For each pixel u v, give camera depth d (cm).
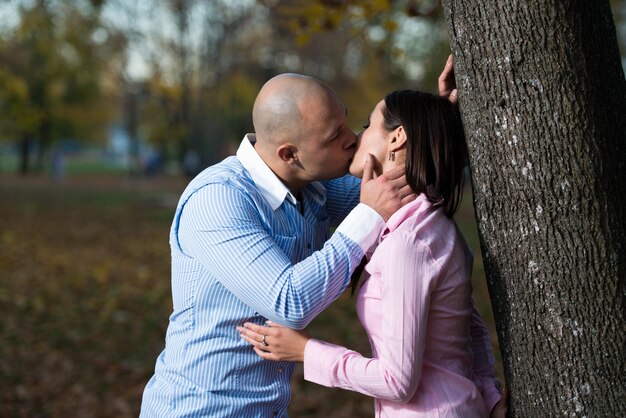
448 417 201
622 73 206
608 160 197
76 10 1866
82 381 566
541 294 200
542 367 203
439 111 215
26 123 2111
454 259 204
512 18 195
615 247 197
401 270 193
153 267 1076
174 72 2573
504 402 218
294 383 556
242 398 222
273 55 2662
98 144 6506
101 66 2691
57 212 1867
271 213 224
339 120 221
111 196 2439
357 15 577
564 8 193
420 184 211
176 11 2300
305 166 224
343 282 207
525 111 196
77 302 827
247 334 216
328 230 254
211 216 212
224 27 2297
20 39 1747
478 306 803
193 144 2648
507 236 204
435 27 1748
